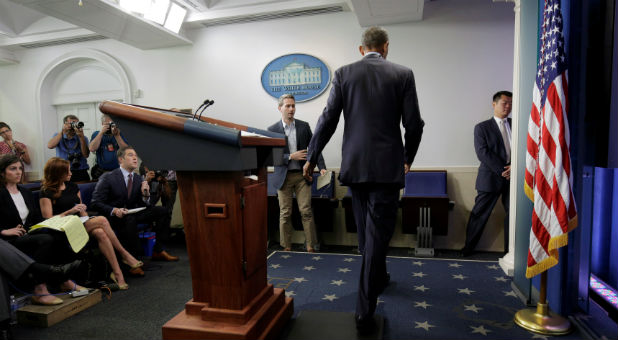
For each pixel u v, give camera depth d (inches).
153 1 158.7
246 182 71.6
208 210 67.1
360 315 76.6
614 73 80.7
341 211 171.6
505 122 141.5
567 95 79.7
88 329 89.7
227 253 67.0
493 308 94.5
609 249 103.7
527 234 99.3
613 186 101.7
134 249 130.4
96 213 139.9
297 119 166.4
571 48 83.7
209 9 172.4
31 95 219.5
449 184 161.8
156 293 112.7
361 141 75.7
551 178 80.0
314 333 78.7
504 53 154.7
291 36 176.2
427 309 94.4
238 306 67.4
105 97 215.8
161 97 196.7
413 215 152.2
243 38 182.7
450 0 157.9
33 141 221.1
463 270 126.5
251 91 183.5
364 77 77.1
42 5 139.6
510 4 152.9
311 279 119.9
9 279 90.1
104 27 162.7
